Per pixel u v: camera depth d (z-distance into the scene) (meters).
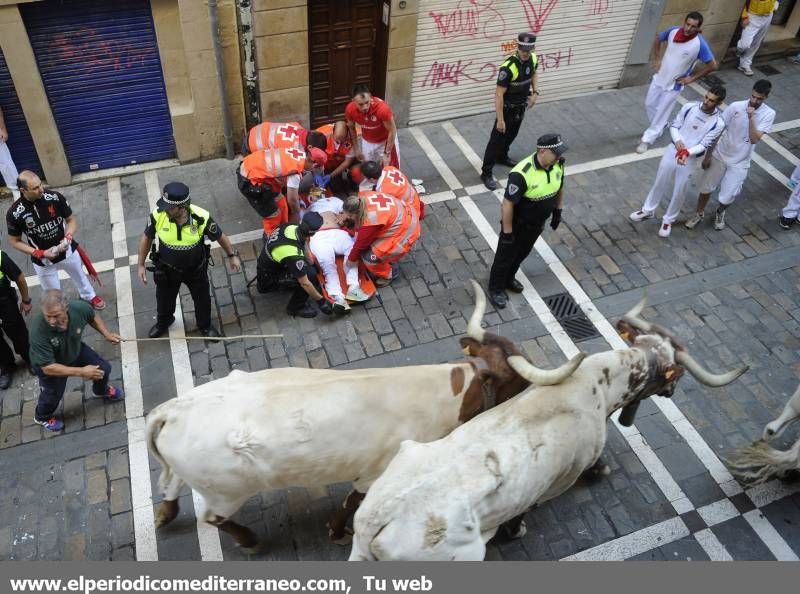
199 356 6.73
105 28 7.75
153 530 5.47
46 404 5.80
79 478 5.77
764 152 9.77
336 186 8.73
